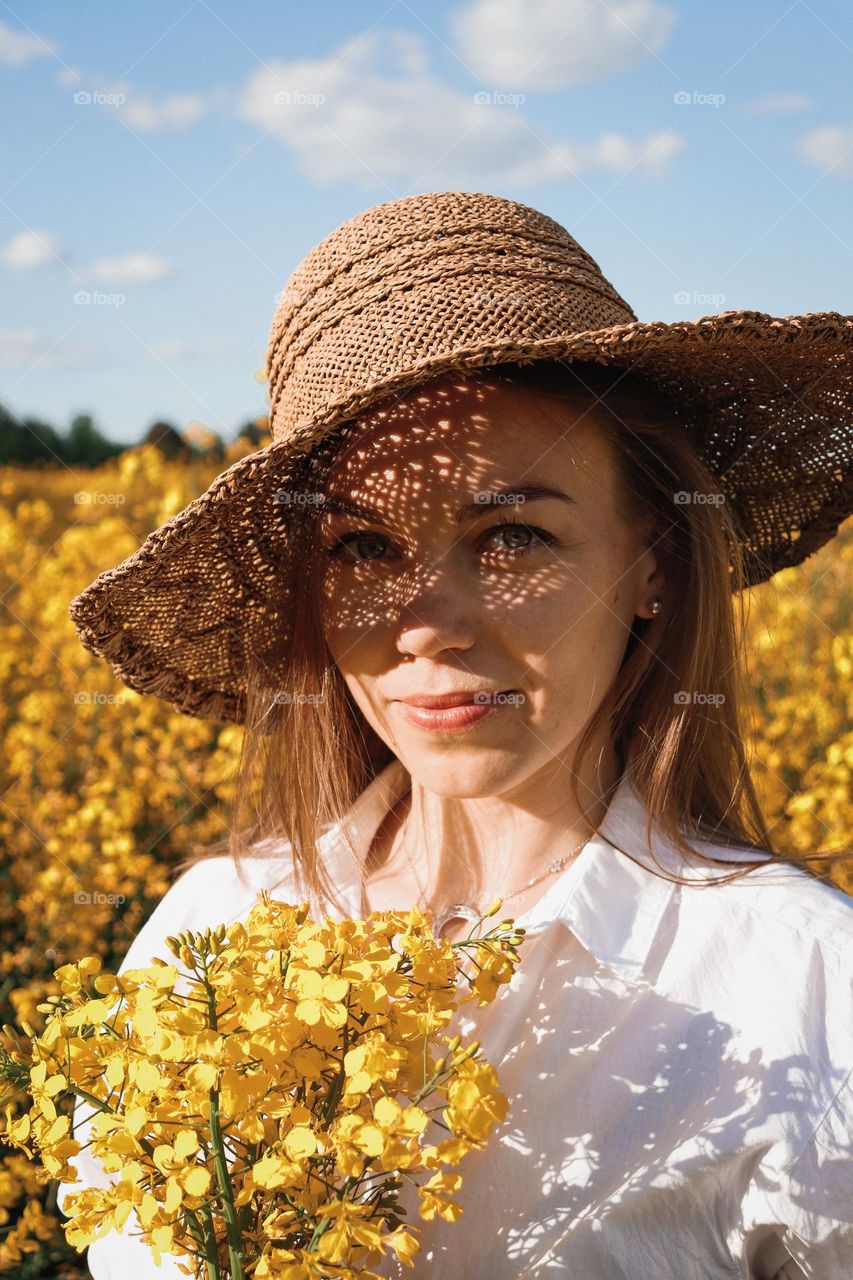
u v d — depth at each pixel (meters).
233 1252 0.93
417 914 1.07
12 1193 2.41
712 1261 1.09
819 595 5.46
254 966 0.99
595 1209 1.10
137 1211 0.93
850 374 1.27
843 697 4.43
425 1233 1.13
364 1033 0.97
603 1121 1.12
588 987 1.18
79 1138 1.45
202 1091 0.92
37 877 3.84
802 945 1.16
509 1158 1.13
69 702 4.81
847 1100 1.08
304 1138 0.89
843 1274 1.08
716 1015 1.14
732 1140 1.08
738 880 1.22
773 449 1.44
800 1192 1.06
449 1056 0.95
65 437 11.96
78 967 1.07
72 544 6.12
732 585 1.40
